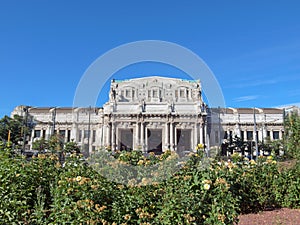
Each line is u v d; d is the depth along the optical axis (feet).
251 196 28.89
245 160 31.55
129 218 14.74
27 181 17.98
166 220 15.15
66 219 14.43
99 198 15.17
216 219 16.26
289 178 31.01
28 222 15.42
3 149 22.40
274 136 217.97
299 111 81.05
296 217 26.73
